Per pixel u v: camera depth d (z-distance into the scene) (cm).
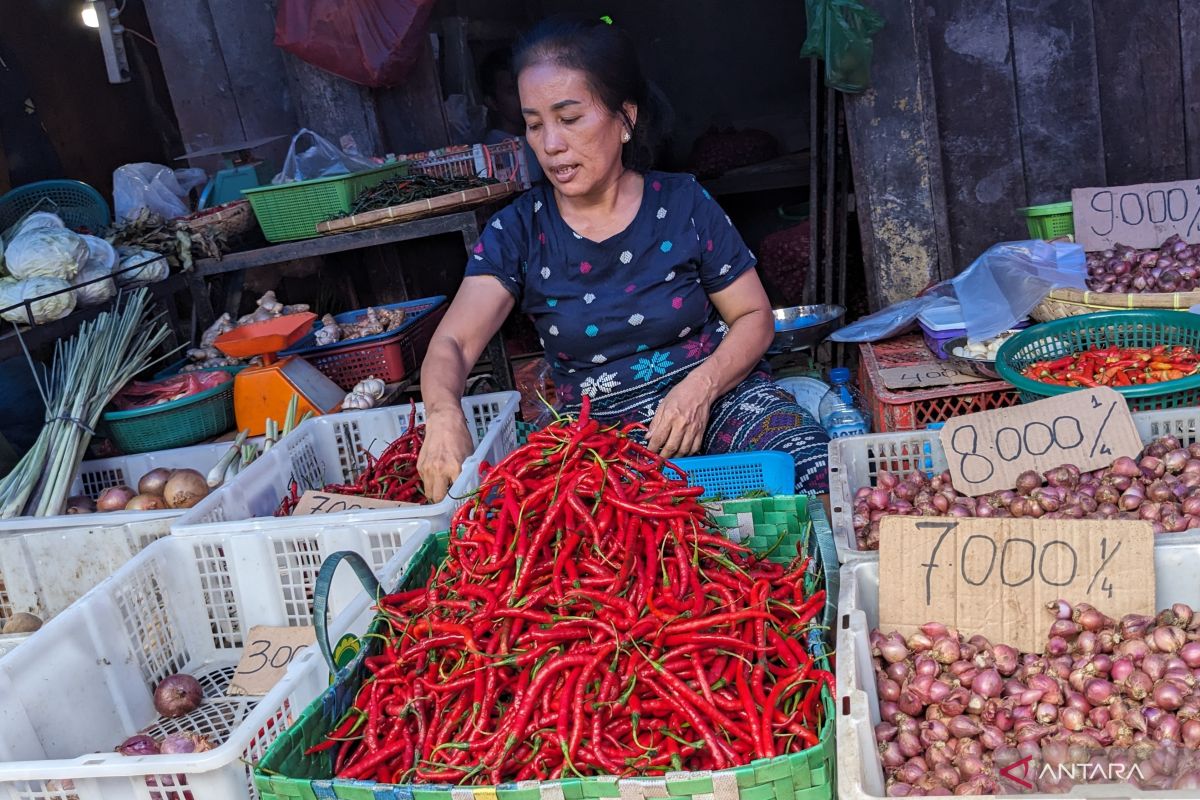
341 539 238
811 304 432
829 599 177
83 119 520
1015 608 175
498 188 411
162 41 507
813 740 151
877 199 408
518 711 161
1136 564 172
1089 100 395
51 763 161
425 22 466
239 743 161
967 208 411
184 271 409
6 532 276
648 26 819
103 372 334
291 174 448
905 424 296
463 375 272
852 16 378
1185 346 268
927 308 336
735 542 208
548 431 201
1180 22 384
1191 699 153
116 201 453
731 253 284
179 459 345
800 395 353
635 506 187
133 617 229
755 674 165
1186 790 124
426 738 166
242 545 242
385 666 181
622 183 280
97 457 359
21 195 407
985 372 289
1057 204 354
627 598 177
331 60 462
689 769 158
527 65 256
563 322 285
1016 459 220
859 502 225
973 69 397
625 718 164
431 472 246
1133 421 223
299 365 360
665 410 256
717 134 668
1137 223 332
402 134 505
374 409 317
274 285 492
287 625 248
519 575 179
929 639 173
